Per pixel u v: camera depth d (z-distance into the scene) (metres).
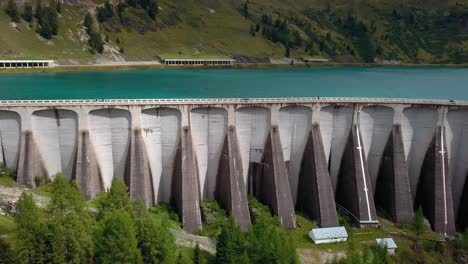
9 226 57.75
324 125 94.56
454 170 98.00
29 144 78.62
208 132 89.69
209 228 83.12
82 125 80.69
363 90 191.12
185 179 84.44
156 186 89.00
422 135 96.12
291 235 72.44
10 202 67.44
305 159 94.50
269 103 90.25
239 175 88.06
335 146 96.62
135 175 83.00
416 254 80.88
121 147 84.69
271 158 90.00
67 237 50.12
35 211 50.81
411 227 90.44
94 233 53.62
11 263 47.09
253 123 91.69
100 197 78.44
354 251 69.25
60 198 53.72
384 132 96.50
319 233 79.81
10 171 79.88
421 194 97.38
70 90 168.12
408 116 95.62
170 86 191.88
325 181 90.12
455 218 98.75
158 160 88.31
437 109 93.31
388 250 79.25
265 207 90.00
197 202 84.12
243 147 92.31
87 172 80.62
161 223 59.88
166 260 54.19
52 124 80.75
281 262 59.44
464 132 95.44
